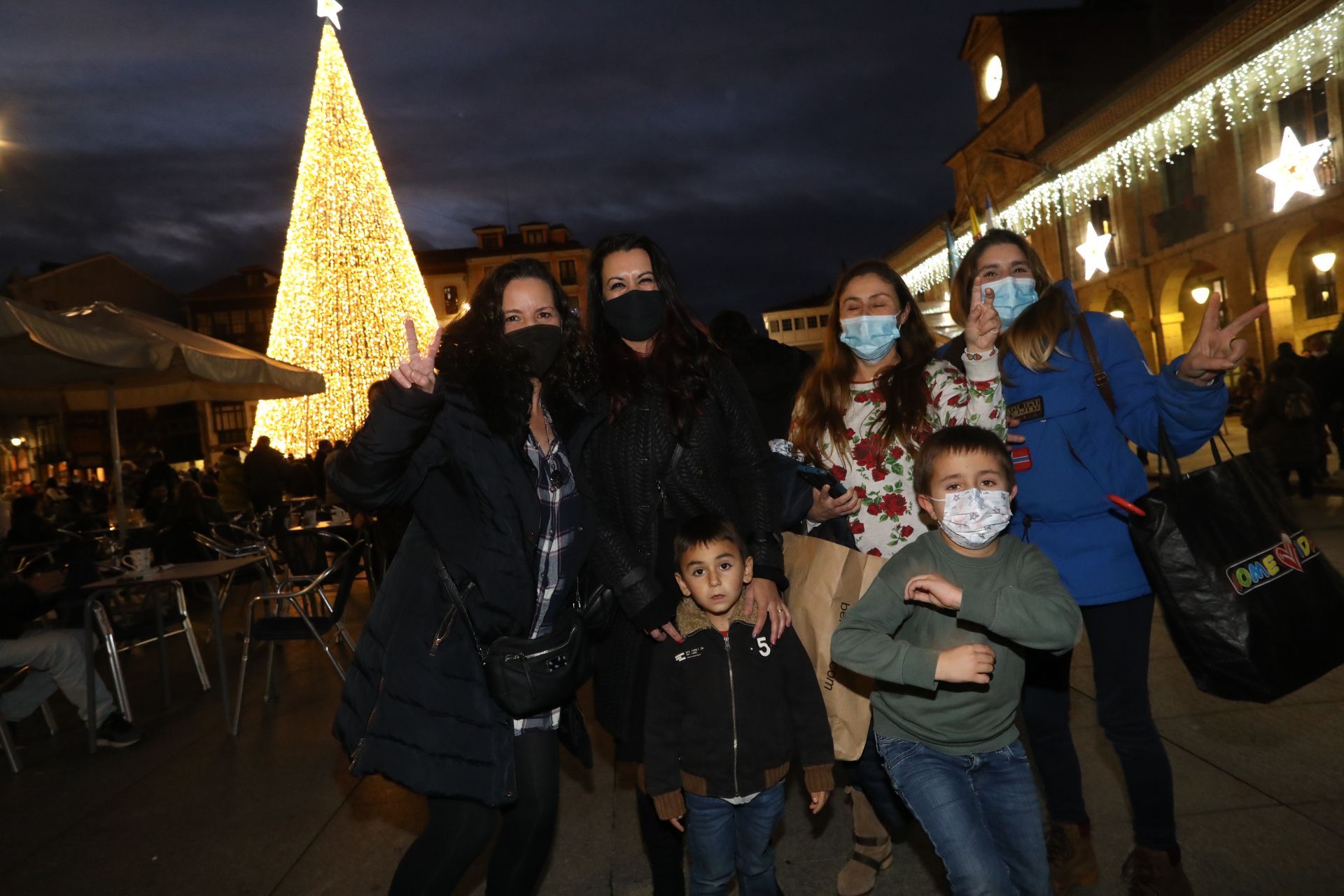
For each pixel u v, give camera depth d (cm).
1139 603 271
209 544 748
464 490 231
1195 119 1945
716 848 258
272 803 420
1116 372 273
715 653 259
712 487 270
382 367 1959
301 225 1909
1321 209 1742
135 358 740
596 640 274
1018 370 281
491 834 235
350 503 226
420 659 226
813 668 265
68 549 633
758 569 263
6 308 626
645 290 272
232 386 1134
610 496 271
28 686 545
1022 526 283
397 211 2017
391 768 219
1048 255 2858
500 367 233
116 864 367
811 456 304
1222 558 250
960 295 311
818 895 305
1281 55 1664
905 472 287
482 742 224
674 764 254
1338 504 963
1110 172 2391
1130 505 258
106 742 525
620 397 266
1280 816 316
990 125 3069
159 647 608
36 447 3812
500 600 229
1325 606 252
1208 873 286
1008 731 245
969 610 223
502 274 249
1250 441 1061
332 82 1883
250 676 674
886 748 250
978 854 221
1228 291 2081
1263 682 246
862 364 302
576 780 431
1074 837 288
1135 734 269
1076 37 3062
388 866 348
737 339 456
